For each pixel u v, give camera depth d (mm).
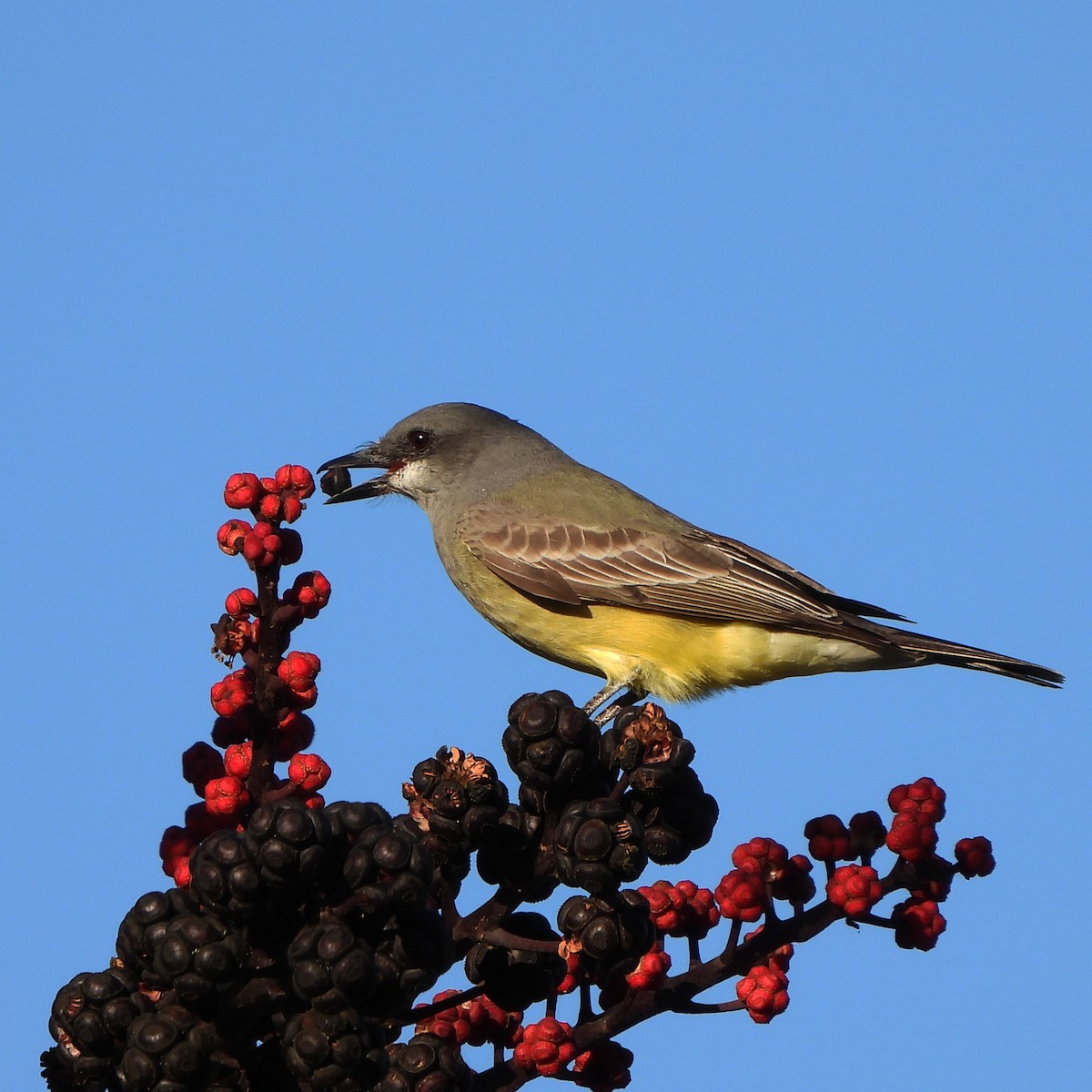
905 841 10078
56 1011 8445
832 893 10008
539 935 9836
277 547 9477
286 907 8281
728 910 9938
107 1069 8492
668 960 9836
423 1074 9109
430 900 9672
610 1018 9750
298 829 8016
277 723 9695
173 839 9844
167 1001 8375
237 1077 8578
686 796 9984
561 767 9430
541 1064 9391
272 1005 8336
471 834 9352
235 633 9609
